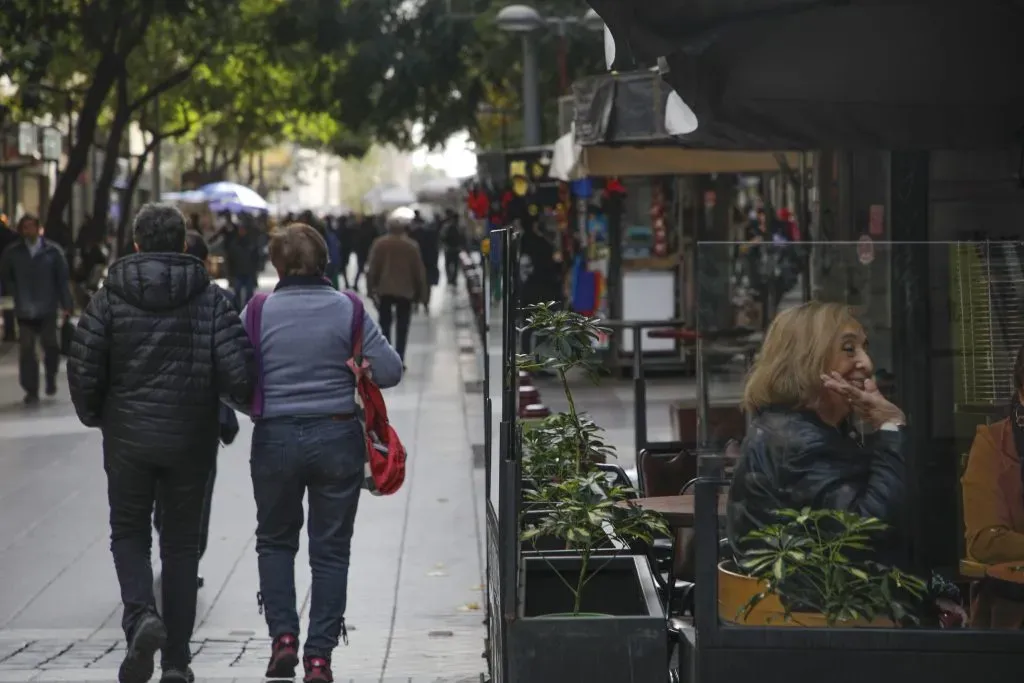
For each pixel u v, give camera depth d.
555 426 6.30
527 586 5.63
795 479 4.81
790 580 4.77
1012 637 4.67
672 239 22.84
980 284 5.07
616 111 12.46
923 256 5.03
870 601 4.78
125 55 32.22
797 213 15.90
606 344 22.59
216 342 7.15
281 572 7.36
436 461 15.42
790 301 4.91
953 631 4.68
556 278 23.56
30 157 38.31
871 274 5.00
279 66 39.91
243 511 12.88
